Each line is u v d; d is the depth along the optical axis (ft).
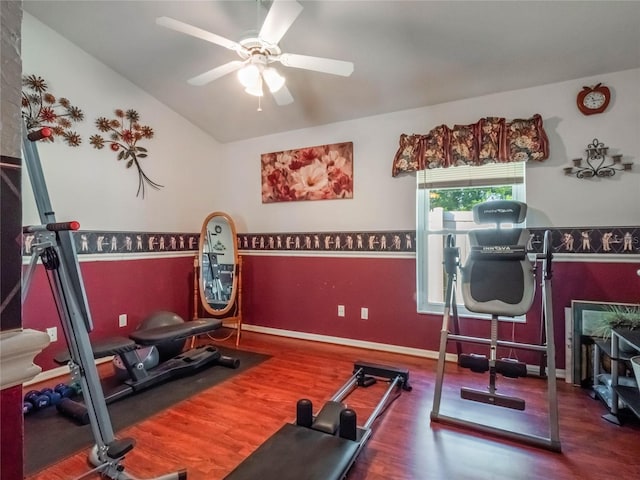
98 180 10.80
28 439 6.68
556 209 9.59
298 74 10.27
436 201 11.34
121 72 11.25
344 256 12.51
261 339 13.21
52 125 9.63
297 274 13.38
